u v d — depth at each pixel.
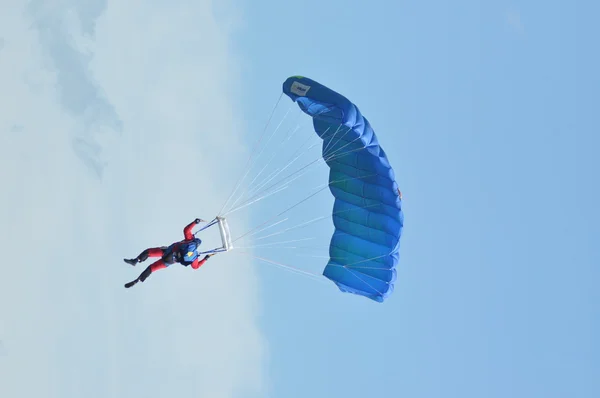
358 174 46.03
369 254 46.38
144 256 41.06
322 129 46.38
